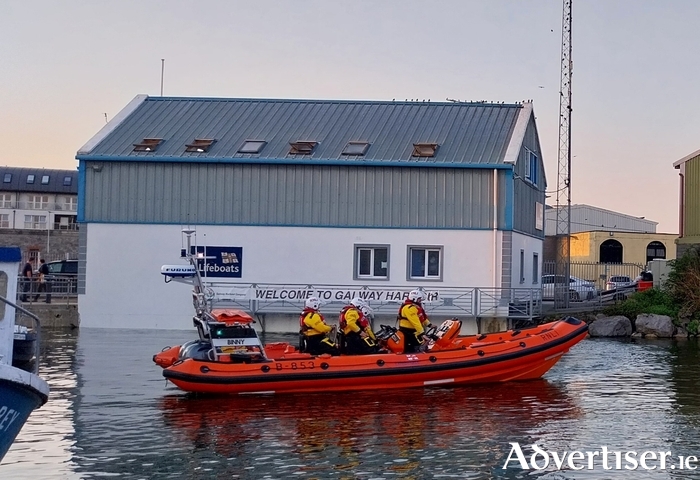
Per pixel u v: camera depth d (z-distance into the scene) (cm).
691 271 3044
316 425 1339
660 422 1373
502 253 2730
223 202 2794
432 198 2758
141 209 2806
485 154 2819
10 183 8088
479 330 2681
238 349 1605
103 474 1066
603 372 1938
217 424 1344
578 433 1293
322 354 1666
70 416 1391
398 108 3238
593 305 3281
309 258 2778
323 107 3266
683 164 3519
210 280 2781
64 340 2434
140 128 3052
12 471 1076
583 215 6588
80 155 2806
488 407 1493
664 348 2483
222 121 3125
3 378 895
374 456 1152
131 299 2797
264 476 1060
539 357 1761
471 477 1062
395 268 2761
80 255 2817
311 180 2786
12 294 1113
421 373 1662
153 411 1441
